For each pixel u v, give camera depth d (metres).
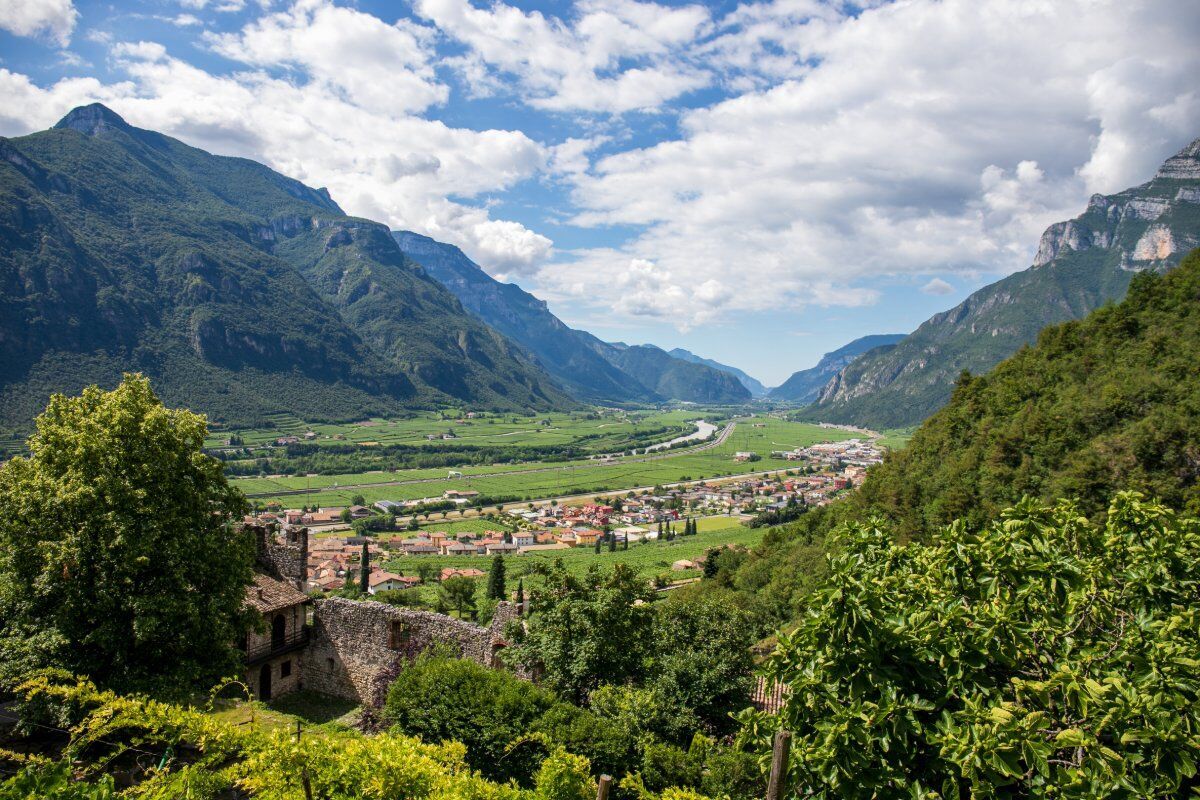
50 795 10.38
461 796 14.03
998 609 10.98
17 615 22.98
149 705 13.57
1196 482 41.16
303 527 36.22
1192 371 48.72
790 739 10.57
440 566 121.62
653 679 26.56
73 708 21.67
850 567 10.46
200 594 25.12
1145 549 12.62
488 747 20.59
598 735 20.55
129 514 23.77
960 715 9.51
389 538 152.62
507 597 84.38
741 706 27.28
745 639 29.33
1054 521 13.62
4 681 21.70
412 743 15.70
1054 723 10.32
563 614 25.95
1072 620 12.22
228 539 27.72
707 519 184.25
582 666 24.70
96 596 22.81
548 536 159.62
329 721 30.73
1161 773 9.18
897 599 11.70
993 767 8.84
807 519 88.56
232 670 26.45
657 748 20.47
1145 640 11.44
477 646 31.23
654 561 123.38
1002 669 11.27
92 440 24.00
